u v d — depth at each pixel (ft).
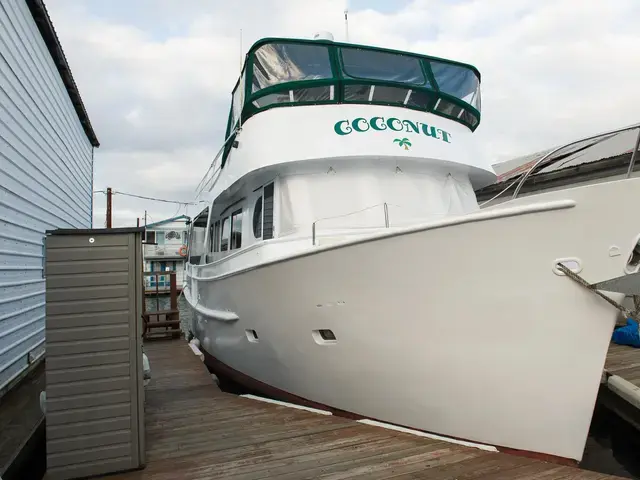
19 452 11.62
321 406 13.64
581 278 8.44
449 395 10.28
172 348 28.04
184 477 9.81
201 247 33.37
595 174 27.04
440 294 9.77
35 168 22.09
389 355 10.89
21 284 19.60
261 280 13.47
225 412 14.53
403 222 15.05
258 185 17.40
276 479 9.57
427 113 16.74
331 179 15.48
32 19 21.45
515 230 8.78
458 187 17.04
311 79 15.76
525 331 9.10
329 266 11.29
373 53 16.83
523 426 9.61
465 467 9.50
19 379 18.95
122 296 10.17
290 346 13.23
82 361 9.89
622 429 15.20
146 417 14.16
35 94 22.07
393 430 11.66
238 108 19.26
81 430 9.84
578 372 8.88
